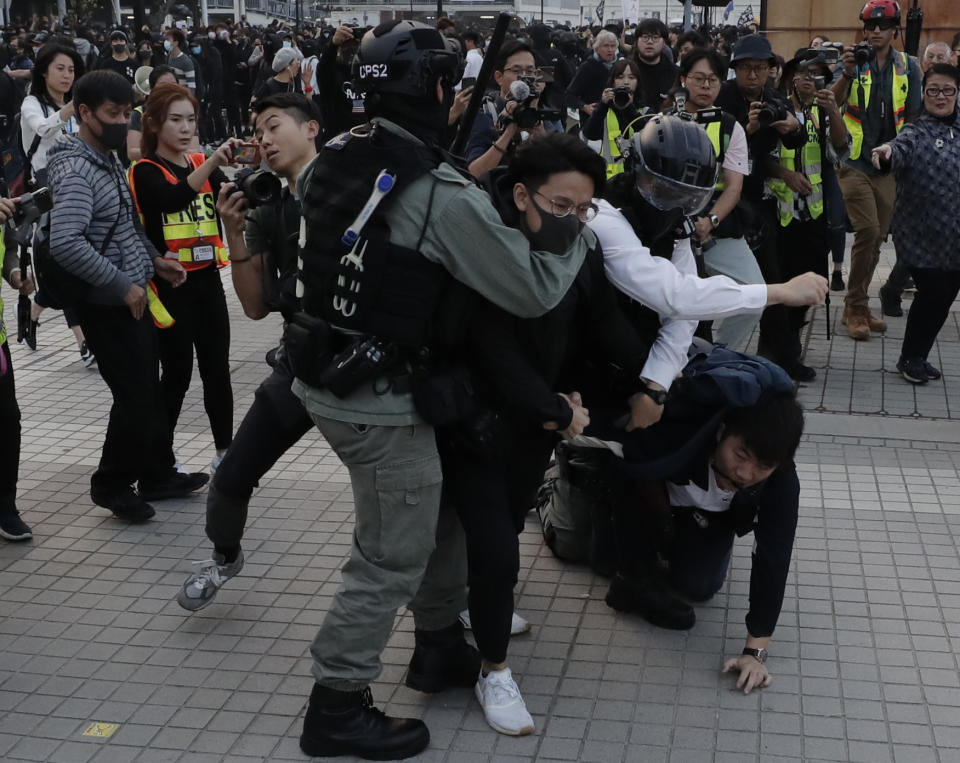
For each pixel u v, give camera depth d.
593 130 6.44
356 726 3.05
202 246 4.68
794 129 5.85
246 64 20.19
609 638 3.65
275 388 3.44
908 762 3.03
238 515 3.61
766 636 3.38
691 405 3.16
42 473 5.12
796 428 3.09
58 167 4.15
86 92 4.11
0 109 10.84
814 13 12.05
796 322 6.33
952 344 7.07
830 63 6.30
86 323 4.30
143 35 16.89
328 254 2.81
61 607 3.90
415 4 54.16
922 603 3.86
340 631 2.97
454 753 3.08
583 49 19.64
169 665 3.54
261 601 3.94
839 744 3.10
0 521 4.38
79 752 3.11
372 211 2.73
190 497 4.84
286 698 3.36
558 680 3.42
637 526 3.60
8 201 3.94
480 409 2.94
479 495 3.05
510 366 2.92
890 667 3.47
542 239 2.83
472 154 5.97
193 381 6.44
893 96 7.03
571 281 2.83
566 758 3.06
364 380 2.80
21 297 5.73
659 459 3.25
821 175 6.27
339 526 4.53
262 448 3.48
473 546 3.05
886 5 7.10
